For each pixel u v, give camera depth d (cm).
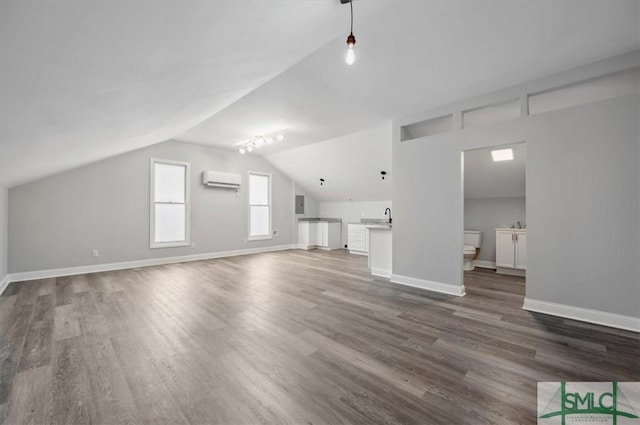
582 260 269
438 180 369
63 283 405
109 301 325
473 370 185
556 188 282
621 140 250
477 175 487
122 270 495
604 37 223
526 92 301
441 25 209
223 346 218
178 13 106
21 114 150
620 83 276
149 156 541
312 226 809
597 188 261
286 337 233
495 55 250
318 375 179
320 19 174
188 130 498
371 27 210
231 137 546
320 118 425
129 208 518
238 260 607
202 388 166
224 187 653
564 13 194
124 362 194
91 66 123
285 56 220
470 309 301
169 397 158
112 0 83
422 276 386
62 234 452
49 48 98
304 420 140
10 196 410
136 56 129
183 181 593
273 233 764
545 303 289
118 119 234
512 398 157
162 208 567
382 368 188
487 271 505
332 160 632
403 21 203
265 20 146
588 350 211
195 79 199
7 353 206
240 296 346
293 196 816
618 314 251
